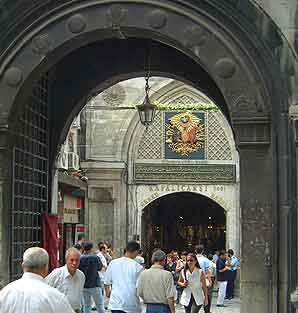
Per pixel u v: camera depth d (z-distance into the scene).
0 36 9.52
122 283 10.03
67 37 9.59
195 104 31.19
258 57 9.09
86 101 13.95
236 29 9.16
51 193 13.29
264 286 8.92
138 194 32.56
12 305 5.62
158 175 32.47
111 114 32.25
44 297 5.65
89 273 14.00
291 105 8.76
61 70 13.53
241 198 9.10
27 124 11.55
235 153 32.31
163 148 32.53
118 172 31.92
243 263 9.01
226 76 9.17
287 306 8.77
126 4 9.47
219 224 43.69
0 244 9.59
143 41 13.42
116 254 31.75
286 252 8.84
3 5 9.35
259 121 9.05
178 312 19.55
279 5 8.85
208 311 17.17
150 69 13.49
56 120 13.48
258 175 9.07
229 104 9.14
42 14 9.58
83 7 9.54
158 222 41.72
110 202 32.00
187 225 44.00
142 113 13.81
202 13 9.27
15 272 10.65
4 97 9.59
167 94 32.03
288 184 8.88
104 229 31.88
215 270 24.20
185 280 14.27
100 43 13.47
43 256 5.89
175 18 9.36
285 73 8.82
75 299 9.20
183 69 13.45
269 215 9.00
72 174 27.36
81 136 31.98
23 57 9.62
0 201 9.59
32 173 12.01
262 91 9.06
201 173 32.44
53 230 12.78
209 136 32.47
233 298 26.77
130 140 32.34
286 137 8.91
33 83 9.80
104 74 13.51
